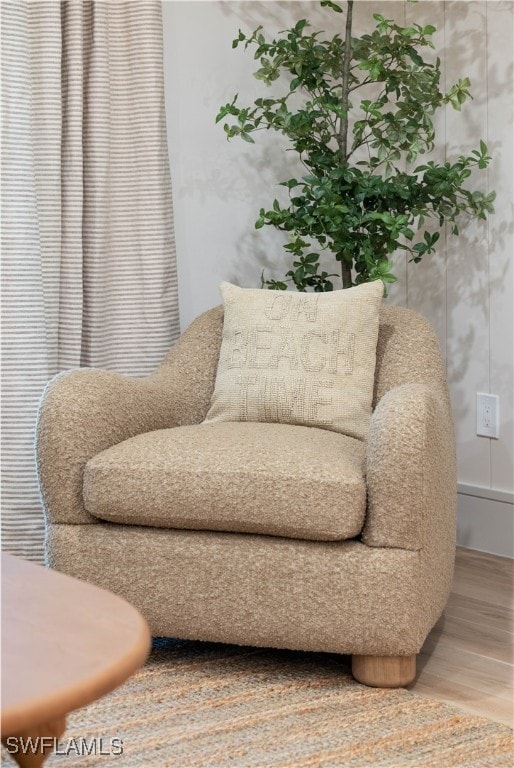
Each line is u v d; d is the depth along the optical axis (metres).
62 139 2.75
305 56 2.88
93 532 2.09
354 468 1.98
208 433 2.16
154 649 2.25
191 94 3.13
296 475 1.94
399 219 2.71
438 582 2.07
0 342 2.62
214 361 2.61
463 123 3.10
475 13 3.04
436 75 2.86
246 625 2.01
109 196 2.88
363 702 1.93
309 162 2.93
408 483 1.91
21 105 2.61
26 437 2.65
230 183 3.22
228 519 1.98
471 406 3.13
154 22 2.85
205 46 3.15
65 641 0.92
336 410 2.35
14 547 2.67
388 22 2.86
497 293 3.03
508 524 3.03
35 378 2.66
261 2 3.24
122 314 2.91
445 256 3.19
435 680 2.07
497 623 2.44
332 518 1.92
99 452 2.13
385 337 2.51
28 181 2.63
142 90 2.86
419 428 1.93
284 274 3.35
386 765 1.65
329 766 1.65
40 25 2.67
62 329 2.78
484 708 1.93
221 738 1.76
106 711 1.89
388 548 1.94
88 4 2.79
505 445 3.04
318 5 3.35
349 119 3.40
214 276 3.21
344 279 2.97
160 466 2.01
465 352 3.15
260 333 2.44
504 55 2.96
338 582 1.95
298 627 1.98
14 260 2.62
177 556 2.04
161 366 2.61
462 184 3.11
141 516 2.03
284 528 1.95
